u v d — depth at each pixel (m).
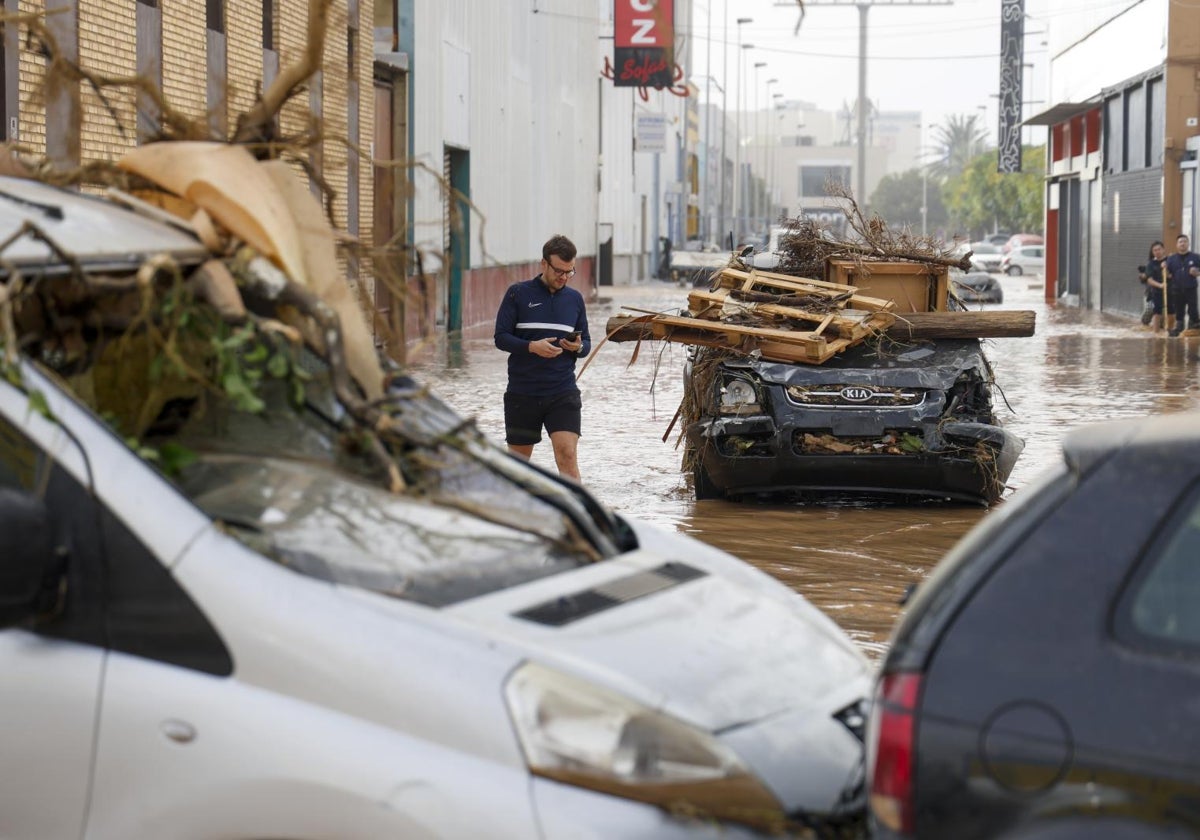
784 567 20.48
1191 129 76.88
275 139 10.59
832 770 7.63
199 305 8.45
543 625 7.53
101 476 7.37
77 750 7.24
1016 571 6.85
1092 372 50.06
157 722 7.11
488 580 8.11
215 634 7.15
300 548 7.80
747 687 7.76
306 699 7.00
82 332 8.28
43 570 7.13
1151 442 6.95
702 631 8.09
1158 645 6.56
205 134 10.64
